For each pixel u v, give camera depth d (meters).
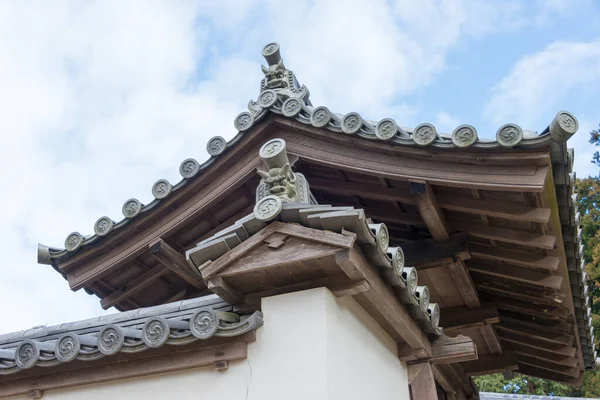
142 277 7.26
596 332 18.75
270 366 3.62
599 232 20.33
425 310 4.62
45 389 4.20
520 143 4.53
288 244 3.67
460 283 6.23
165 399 3.81
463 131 4.85
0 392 4.31
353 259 3.53
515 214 5.03
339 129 5.68
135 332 3.85
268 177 4.19
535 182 4.60
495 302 6.94
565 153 4.44
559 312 6.69
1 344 4.90
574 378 8.67
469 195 5.28
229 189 6.29
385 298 4.12
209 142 6.33
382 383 4.45
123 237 6.62
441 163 5.15
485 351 8.26
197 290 7.52
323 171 6.32
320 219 3.53
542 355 8.24
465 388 8.76
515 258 5.70
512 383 22.09
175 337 3.65
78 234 6.57
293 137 6.09
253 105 6.63
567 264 5.75
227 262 3.74
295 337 3.65
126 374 3.96
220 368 3.72
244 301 4.03
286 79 6.89
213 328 3.57
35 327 5.12
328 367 3.51
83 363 4.01
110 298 7.33
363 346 4.23
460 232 5.78
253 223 3.71
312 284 3.84
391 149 5.39
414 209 6.22
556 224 5.06
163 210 6.48
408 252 5.88
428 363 5.12
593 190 22.00
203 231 6.91
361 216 3.43
